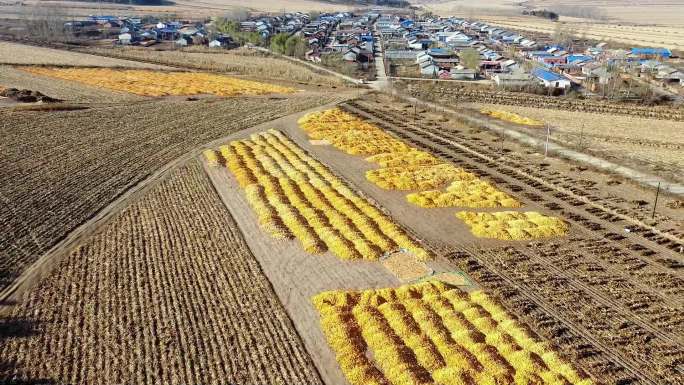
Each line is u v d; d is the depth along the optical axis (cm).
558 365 3105
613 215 5075
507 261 4259
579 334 3409
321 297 3744
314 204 5247
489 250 4434
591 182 5900
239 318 3569
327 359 3219
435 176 5956
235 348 3288
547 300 3756
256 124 8069
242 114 8662
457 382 2967
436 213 5116
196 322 3516
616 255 4347
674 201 5359
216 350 3266
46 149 6662
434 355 3177
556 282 3962
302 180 5788
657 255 4353
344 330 3400
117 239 4584
